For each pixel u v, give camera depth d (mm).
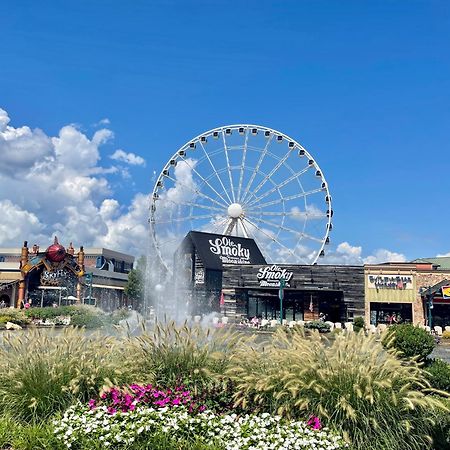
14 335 10117
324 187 66062
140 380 9508
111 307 102938
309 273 60344
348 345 9164
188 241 67062
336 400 8367
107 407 8656
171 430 8086
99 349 9906
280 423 8312
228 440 7996
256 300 62344
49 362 9336
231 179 68375
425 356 14055
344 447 7824
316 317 59875
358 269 59094
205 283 64375
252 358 9516
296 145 67500
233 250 67625
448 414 9273
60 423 8172
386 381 8281
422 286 57312
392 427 8188
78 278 77688
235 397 9039
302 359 8945
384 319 57875
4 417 8703
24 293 73188
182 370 9812
